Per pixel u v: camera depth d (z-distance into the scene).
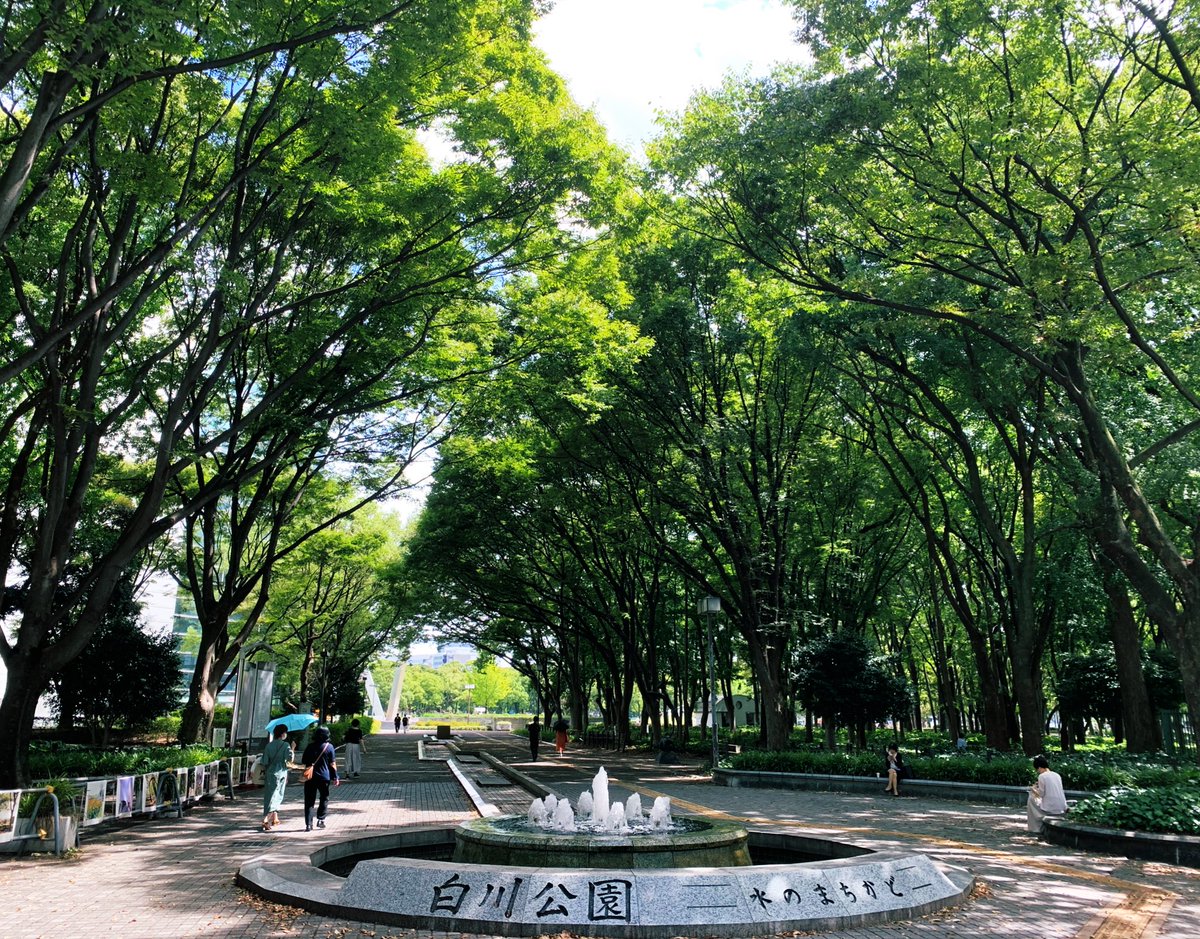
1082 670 24.88
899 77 12.30
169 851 9.84
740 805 15.74
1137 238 13.84
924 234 14.24
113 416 12.68
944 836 11.62
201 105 10.72
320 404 15.30
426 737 46.59
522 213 12.98
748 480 21.59
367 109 10.56
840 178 13.48
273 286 12.68
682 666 41.03
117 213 13.31
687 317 19.08
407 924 6.12
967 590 27.98
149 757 15.38
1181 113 12.46
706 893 6.11
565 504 25.34
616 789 18.73
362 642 49.41
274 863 7.89
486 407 17.48
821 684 22.23
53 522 12.32
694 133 15.00
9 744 11.80
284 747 12.16
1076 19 12.32
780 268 15.92
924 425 22.56
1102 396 18.00
